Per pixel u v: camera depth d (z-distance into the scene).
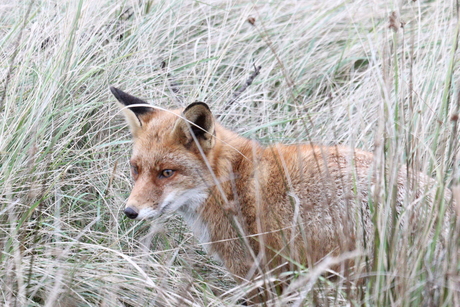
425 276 6.70
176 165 8.72
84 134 10.43
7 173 8.73
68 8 11.55
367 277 7.04
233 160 8.88
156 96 11.73
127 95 9.61
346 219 7.02
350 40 13.81
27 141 9.70
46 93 9.90
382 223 6.78
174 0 13.20
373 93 11.61
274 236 8.32
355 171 7.79
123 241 9.64
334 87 13.35
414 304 6.53
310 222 8.07
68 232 9.34
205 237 9.05
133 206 8.48
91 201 10.21
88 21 11.73
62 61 10.46
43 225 9.23
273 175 8.52
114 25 12.84
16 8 12.85
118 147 11.05
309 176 8.28
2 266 7.74
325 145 8.91
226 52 13.43
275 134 11.64
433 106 10.23
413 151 7.54
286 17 14.50
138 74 12.05
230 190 8.67
